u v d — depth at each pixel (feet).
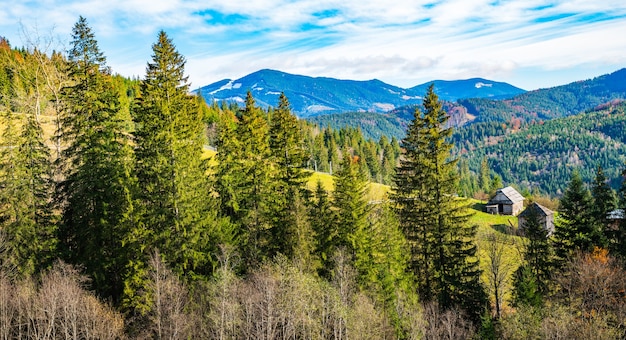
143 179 121.29
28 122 119.24
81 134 120.16
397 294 118.62
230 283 106.93
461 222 128.77
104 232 114.73
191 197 117.80
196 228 116.78
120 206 114.73
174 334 95.81
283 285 108.58
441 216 129.70
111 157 118.42
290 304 104.32
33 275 110.52
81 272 114.32
